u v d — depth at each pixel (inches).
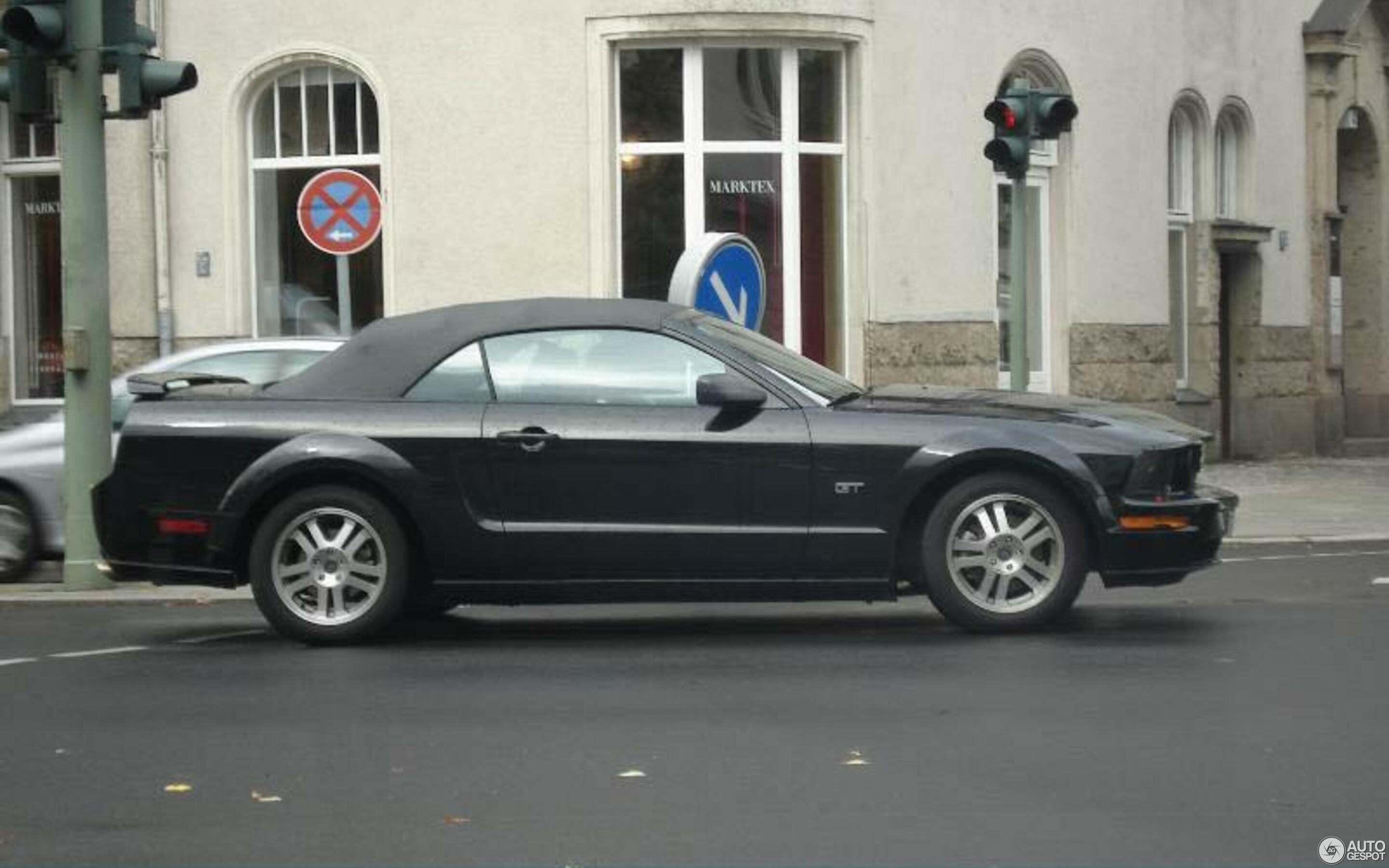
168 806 341.7
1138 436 508.4
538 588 510.9
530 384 515.2
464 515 507.8
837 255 988.6
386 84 987.9
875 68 987.3
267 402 520.4
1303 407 1337.4
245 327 1012.5
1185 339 1239.5
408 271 988.6
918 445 500.1
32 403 1068.5
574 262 969.5
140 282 1018.7
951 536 506.3
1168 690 428.5
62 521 682.2
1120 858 298.0
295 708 428.1
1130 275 1145.4
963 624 509.4
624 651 502.9
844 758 367.6
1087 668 456.8
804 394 510.6
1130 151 1145.4
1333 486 1069.8
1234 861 295.9
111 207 1018.7
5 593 651.5
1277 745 372.8
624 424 506.6
